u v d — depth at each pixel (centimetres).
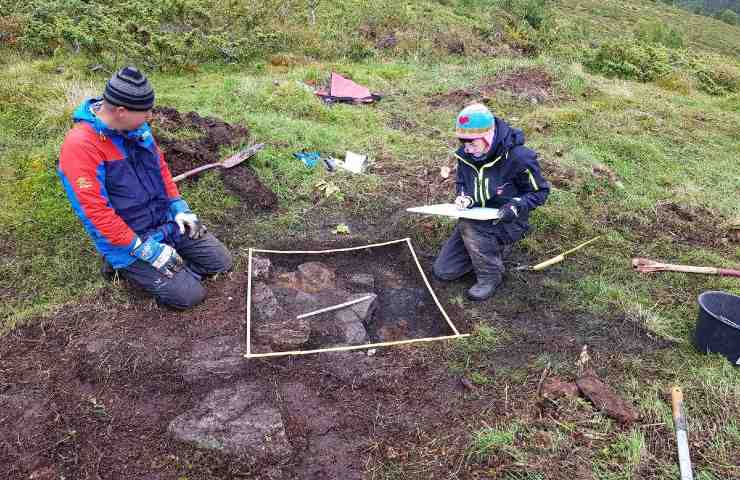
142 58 854
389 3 1323
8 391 290
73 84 659
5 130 559
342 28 1155
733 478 264
